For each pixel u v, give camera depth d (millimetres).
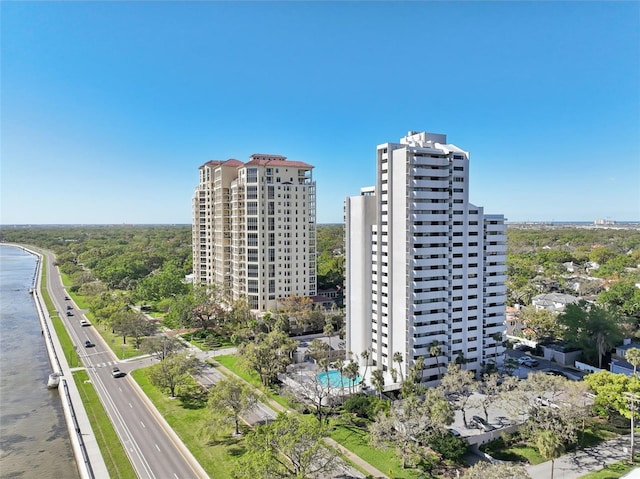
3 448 76438
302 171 162625
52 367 118750
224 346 133250
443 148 99688
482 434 70438
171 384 92500
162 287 185875
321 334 143125
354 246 105938
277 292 156375
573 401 70312
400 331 95375
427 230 95188
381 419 67312
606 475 61344
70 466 70625
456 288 98750
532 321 130500
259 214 152125
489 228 103750
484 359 103000
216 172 182625
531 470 63219
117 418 84125
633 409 67375
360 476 61969
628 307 131125
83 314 177000
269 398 92250
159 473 64750
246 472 52312
